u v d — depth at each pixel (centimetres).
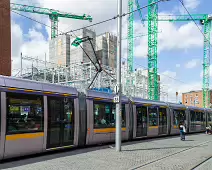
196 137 2262
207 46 8300
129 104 1747
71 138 1255
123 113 1662
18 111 997
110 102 1543
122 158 1092
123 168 911
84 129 1341
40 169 855
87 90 1408
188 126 2656
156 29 7194
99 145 1504
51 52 6781
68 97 1251
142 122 1856
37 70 3638
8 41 1967
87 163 973
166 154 1235
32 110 1057
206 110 3203
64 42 6412
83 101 1356
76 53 6150
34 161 991
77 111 1295
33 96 1068
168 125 2214
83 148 1363
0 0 1912
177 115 2416
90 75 3456
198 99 9800
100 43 6412
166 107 2220
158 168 931
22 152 1008
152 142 1712
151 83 6912
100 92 1502
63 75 3866
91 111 1393
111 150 1305
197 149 1469
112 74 3838
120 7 1334
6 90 962
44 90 1126
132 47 7412
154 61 7094
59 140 1181
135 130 1769
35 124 1065
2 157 938
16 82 1016
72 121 1261
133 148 1392
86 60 6006
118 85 1315
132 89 4600
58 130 1177
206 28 8256
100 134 1442
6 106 952
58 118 1180
